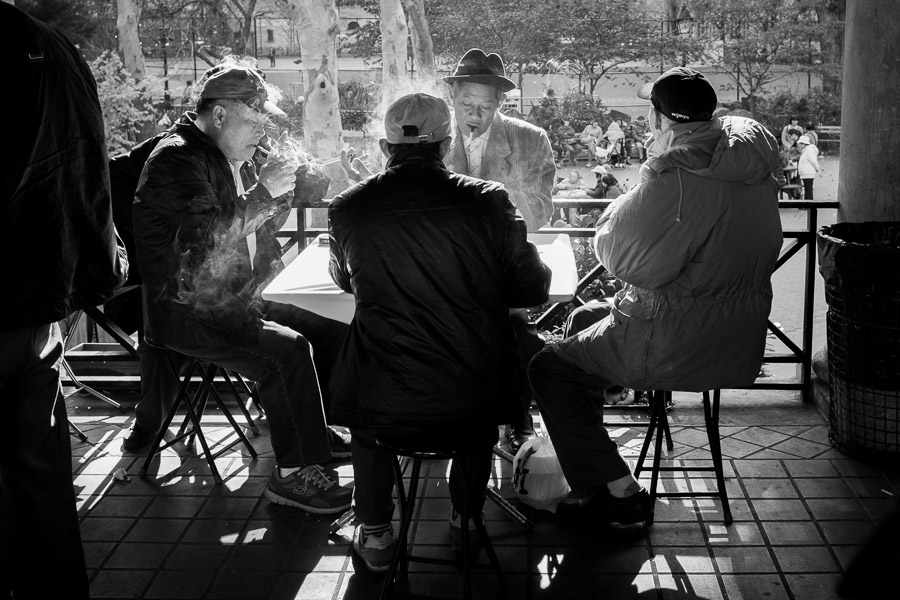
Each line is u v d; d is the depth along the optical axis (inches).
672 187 134.4
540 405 150.7
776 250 141.8
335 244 132.0
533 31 1257.4
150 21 1165.7
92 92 111.2
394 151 129.2
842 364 175.3
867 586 61.9
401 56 682.2
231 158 155.4
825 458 176.4
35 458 116.3
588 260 370.6
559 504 155.3
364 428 128.3
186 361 183.8
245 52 1189.1
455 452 120.8
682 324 139.0
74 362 222.4
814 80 1311.5
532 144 182.5
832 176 1059.3
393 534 147.3
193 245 148.8
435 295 123.9
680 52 1295.5
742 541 147.9
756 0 1302.9
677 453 179.5
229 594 136.6
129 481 172.9
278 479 161.9
